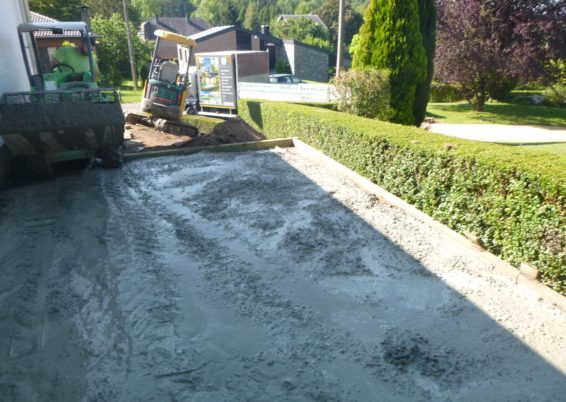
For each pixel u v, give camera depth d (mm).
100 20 34375
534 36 18656
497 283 4535
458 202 5500
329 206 6484
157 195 6914
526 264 4562
